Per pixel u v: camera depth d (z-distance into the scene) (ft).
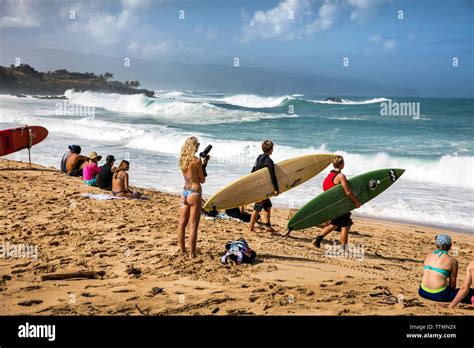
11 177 42.29
